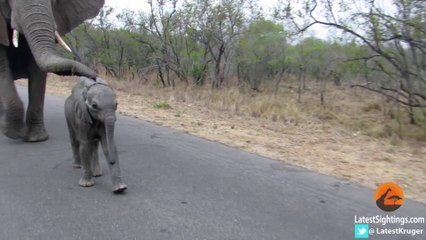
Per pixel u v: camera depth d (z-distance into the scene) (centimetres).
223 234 423
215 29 1653
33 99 711
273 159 688
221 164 641
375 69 1188
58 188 523
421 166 695
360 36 1109
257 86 1741
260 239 415
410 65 1116
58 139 740
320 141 863
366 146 838
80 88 510
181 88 1596
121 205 480
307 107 1366
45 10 618
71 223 435
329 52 1766
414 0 990
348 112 1294
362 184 587
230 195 521
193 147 732
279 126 1009
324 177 606
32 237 407
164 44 1769
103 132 512
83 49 2134
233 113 1134
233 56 1720
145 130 843
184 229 430
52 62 536
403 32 1029
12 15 634
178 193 520
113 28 2055
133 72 1950
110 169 507
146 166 614
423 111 1073
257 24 1686
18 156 643
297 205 499
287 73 1973
